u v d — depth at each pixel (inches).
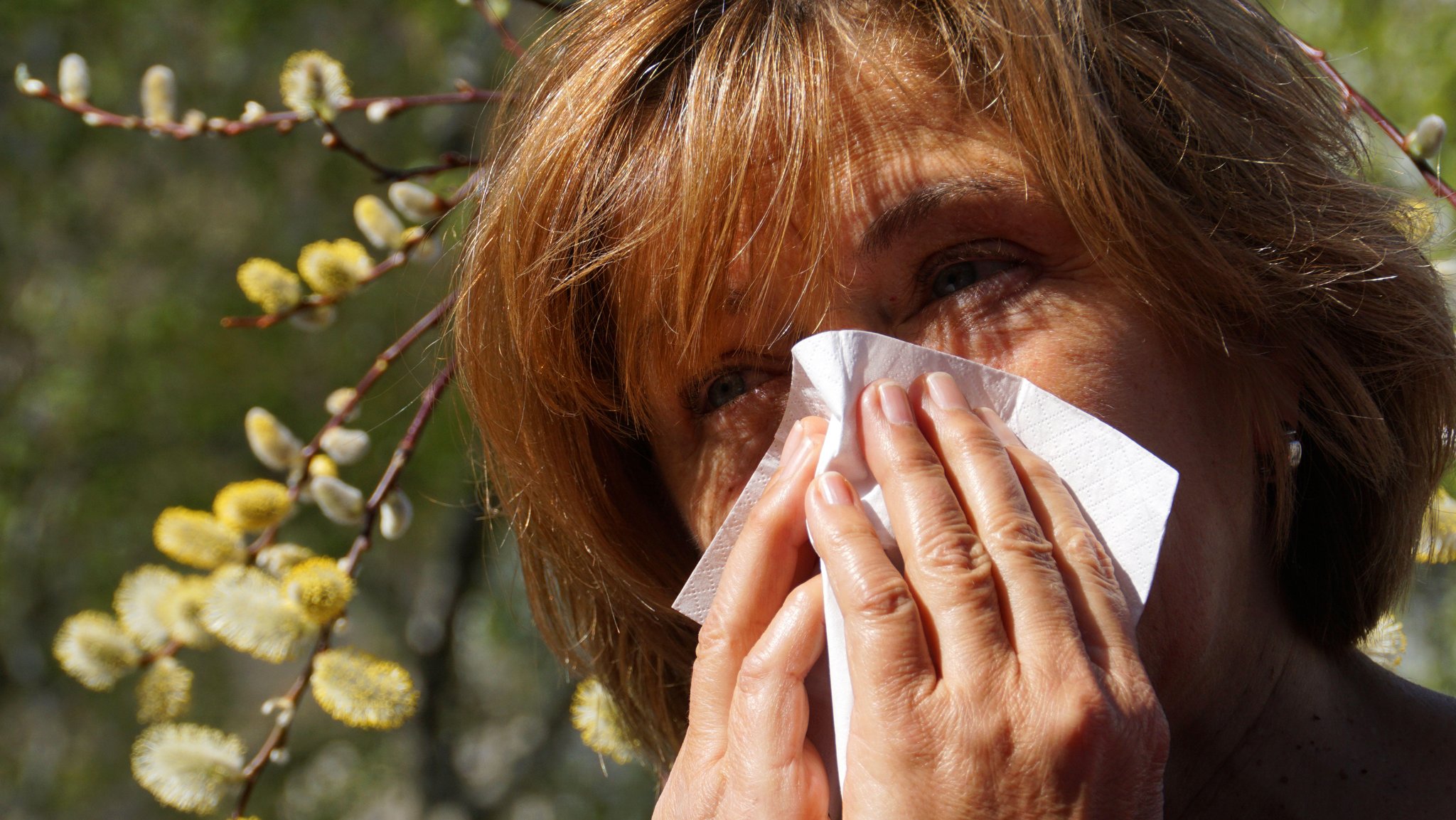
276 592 59.8
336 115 67.2
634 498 52.7
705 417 45.1
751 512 38.5
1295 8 157.6
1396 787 42.9
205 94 257.3
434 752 294.5
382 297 251.9
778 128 38.7
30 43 254.4
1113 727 30.1
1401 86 156.3
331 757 318.3
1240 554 39.6
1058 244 37.9
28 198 267.0
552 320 45.9
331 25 258.5
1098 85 38.8
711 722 37.7
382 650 345.1
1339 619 45.3
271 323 66.2
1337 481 44.7
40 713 298.7
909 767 30.7
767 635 36.3
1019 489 33.5
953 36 38.6
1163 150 39.0
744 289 39.8
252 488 63.2
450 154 67.6
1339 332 42.3
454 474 231.3
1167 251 37.0
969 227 38.0
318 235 260.8
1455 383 45.1
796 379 38.7
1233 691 41.8
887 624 32.1
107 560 273.3
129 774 306.5
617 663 61.2
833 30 39.4
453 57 236.1
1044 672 30.5
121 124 69.1
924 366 36.3
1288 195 41.0
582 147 44.1
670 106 42.7
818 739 37.1
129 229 274.1
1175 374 37.7
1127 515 33.8
